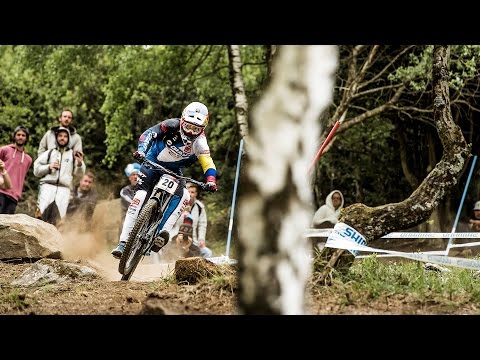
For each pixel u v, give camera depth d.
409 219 7.42
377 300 6.55
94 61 23.38
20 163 14.10
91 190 15.85
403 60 21.14
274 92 3.15
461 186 22.33
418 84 19.45
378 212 7.46
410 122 22.78
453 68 20.03
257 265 3.25
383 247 18.12
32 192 26.55
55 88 25.45
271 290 3.25
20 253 11.45
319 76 3.12
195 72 24.16
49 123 28.30
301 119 3.13
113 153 23.77
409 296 6.68
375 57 20.70
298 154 3.15
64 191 14.58
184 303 6.22
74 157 14.72
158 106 25.47
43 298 7.39
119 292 7.68
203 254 14.62
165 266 11.79
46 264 8.94
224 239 24.28
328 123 19.52
